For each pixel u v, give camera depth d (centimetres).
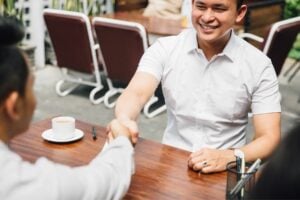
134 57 414
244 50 212
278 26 388
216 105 215
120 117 190
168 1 526
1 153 111
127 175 129
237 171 152
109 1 625
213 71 213
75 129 206
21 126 117
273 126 204
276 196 77
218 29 200
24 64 111
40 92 495
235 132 220
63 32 445
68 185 111
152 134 412
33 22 557
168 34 440
